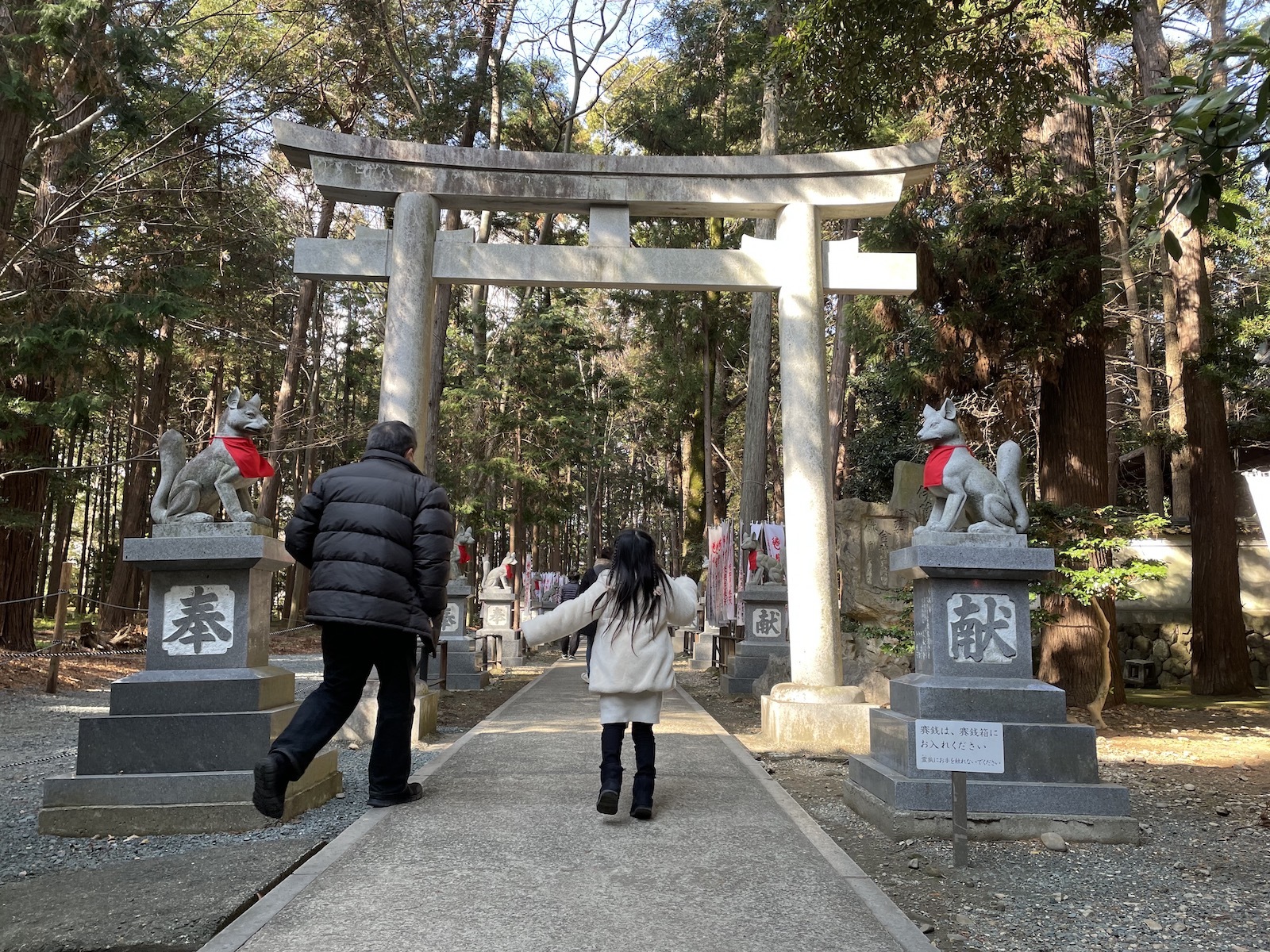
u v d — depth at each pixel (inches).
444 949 115.6
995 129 420.8
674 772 233.5
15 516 508.4
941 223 546.0
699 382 1038.4
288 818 196.1
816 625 320.8
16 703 418.9
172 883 152.8
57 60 516.1
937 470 221.0
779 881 143.7
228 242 723.4
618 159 332.5
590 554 1673.2
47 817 187.8
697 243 964.0
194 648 201.8
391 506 174.6
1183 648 623.5
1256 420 600.7
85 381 476.4
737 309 1024.2
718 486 1517.0
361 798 219.9
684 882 142.5
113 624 797.9
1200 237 567.8
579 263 334.0
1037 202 436.1
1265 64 131.4
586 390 1131.9
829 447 329.7
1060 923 148.4
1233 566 535.2
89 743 192.7
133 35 419.2
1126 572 323.0
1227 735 371.6
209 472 209.6
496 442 995.3
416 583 175.9
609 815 182.7
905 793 199.0
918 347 507.8
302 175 860.0
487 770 230.1
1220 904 158.9
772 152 650.8
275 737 197.2
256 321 891.4
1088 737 202.2
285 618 1089.4
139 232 649.6
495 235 1039.6
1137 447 721.6
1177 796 252.8
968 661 211.3
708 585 723.4
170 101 607.8
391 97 726.5
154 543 200.4
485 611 724.7
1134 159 148.5
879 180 335.0
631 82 871.7
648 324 1098.1
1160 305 850.1
